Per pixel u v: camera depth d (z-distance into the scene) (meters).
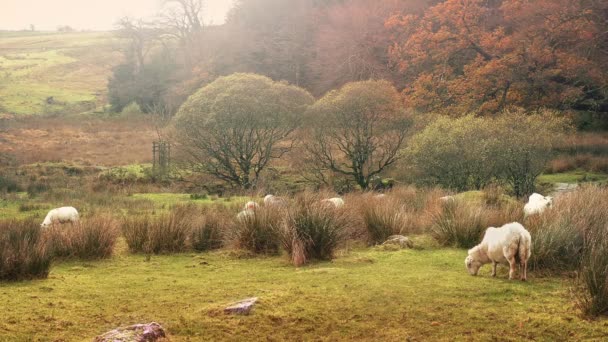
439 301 6.66
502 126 21.89
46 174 29.94
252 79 27.09
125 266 9.42
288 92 26.97
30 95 72.44
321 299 6.75
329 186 25.16
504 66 38.25
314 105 25.84
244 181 26.30
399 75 47.81
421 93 39.00
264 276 8.30
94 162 33.75
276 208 11.24
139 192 24.98
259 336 5.67
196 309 6.47
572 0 41.41
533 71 39.53
